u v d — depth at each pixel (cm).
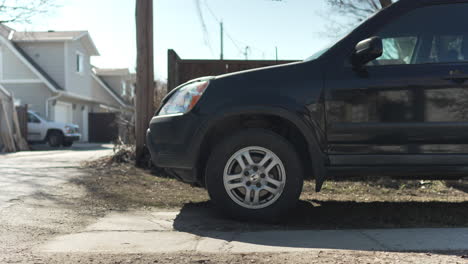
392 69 410
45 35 2300
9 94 1456
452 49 414
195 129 412
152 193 559
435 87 402
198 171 436
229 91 412
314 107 407
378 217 440
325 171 410
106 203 496
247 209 404
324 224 412
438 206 493
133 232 375
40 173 688
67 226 394
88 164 812
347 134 405
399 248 322
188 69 798
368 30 422
